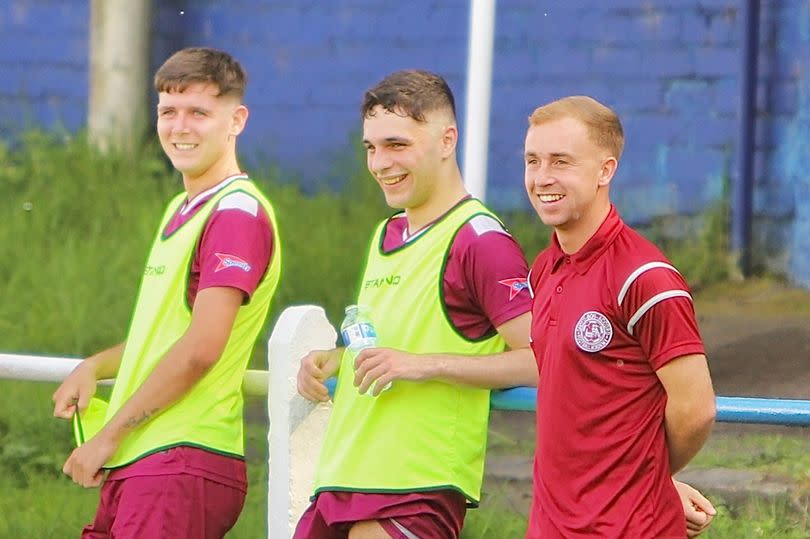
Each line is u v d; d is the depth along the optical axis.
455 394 14.08
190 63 15.37
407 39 39.44
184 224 15.34
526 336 13.64
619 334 12.28
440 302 14.00
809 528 18.67
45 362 16.61
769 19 36.09
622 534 12.21
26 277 34.31
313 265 34.72
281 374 15.30
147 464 14.87
